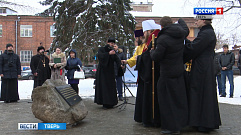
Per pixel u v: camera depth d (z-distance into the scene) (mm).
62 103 4438
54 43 12438
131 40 12320
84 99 8344
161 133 3963
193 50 4008
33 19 33219
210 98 3939
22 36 33344
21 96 9539
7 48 8062
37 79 8219
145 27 4691
